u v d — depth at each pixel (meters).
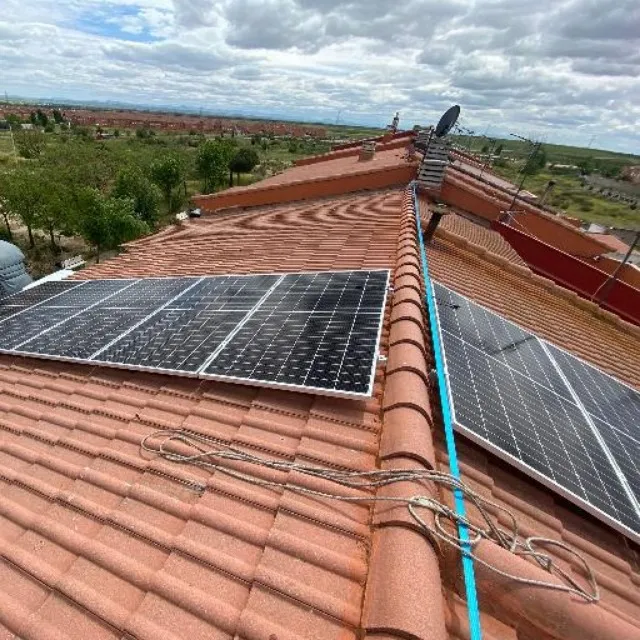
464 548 3.32
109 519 4.23
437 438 4.90
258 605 3.29
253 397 5.48
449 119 17.08
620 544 4.59
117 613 3.47
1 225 46.69
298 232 12.97
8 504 4.64
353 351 5.38
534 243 16.55
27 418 6.00
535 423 5.14
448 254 11.62
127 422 5.52
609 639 3.03
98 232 38.88
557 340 9.10
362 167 20.98
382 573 3.19
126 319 7.82
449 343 6.02
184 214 21.33
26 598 3.72
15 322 8.99
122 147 110.38
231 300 7.76
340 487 4.11
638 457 5.34
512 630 3.36
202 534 3.91
